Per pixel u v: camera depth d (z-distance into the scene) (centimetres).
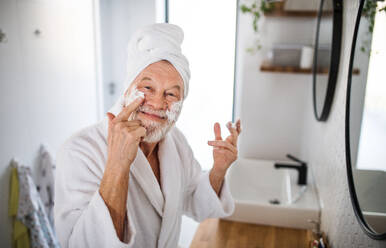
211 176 101
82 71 261
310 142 221
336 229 117
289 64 227
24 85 197
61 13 228
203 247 141
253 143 256
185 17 290
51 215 215
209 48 294
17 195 185
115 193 71
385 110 68
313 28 226
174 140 107
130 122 70
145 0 289
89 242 73
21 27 192
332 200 128
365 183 81
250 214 164
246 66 243
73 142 83
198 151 324
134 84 85
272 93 245
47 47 216
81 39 255
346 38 123
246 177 232
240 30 242
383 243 69
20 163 186
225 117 312
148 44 84
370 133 78
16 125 192
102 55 292
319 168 174
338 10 130
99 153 85
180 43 90
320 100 165
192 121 317
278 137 252
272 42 235
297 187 198
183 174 104
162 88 84
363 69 86
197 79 303
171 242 97
